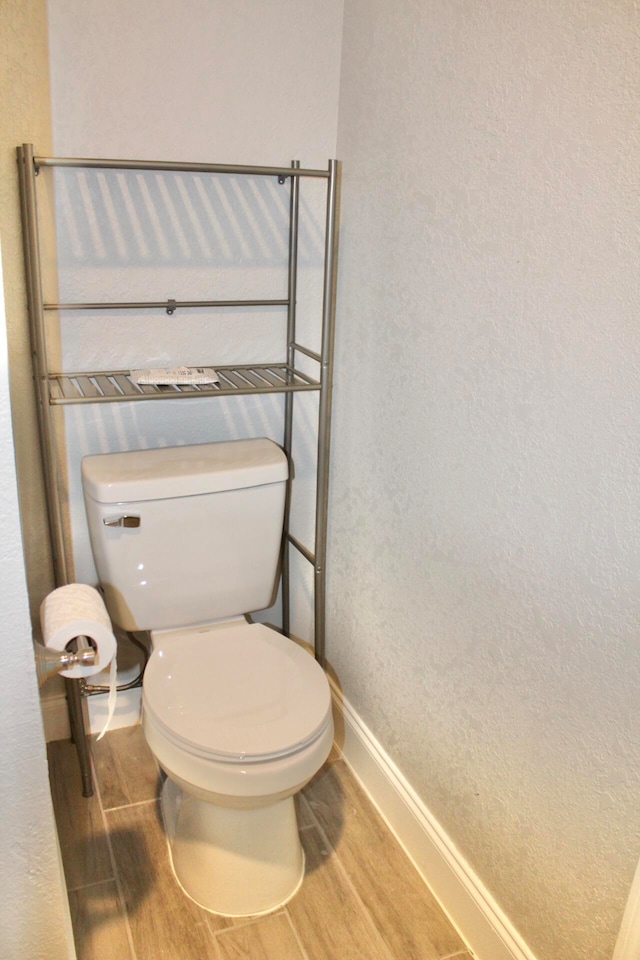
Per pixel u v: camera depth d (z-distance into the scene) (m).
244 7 1.57
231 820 1.47
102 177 1.59
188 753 1.36
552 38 1.04
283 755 1.36
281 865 1.54
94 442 1.77
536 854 1.27
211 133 1.64
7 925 1.01
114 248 1.65
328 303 1.66
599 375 1.03
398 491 1.58
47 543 1.78
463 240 1.28
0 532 0.80
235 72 1.62
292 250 1.78
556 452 1.12
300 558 2.08
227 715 1.42
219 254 1.74
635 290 0.95
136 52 1.53
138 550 1.65
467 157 1.25
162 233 1.68
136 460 1.70
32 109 1.39
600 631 1.08
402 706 1.67
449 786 1.51
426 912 1.54
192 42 1.56
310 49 1.65
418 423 1.48
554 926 1.24
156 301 1.72
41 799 0.94
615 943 1.11
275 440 1.96
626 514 1.01
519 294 1.16
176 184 1.65
